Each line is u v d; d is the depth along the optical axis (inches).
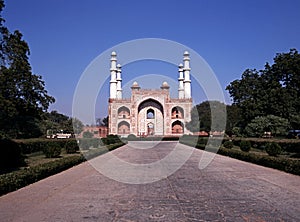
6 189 327.9
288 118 1531.7
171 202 283.1
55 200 295.3
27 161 697.6
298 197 298.8
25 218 235.8
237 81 1835.6
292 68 1633.9
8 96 1115.3
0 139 608.1
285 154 779.4
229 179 412.2
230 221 223.6
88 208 264.4
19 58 1096.8
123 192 331.6
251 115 1603.1
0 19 960.9
